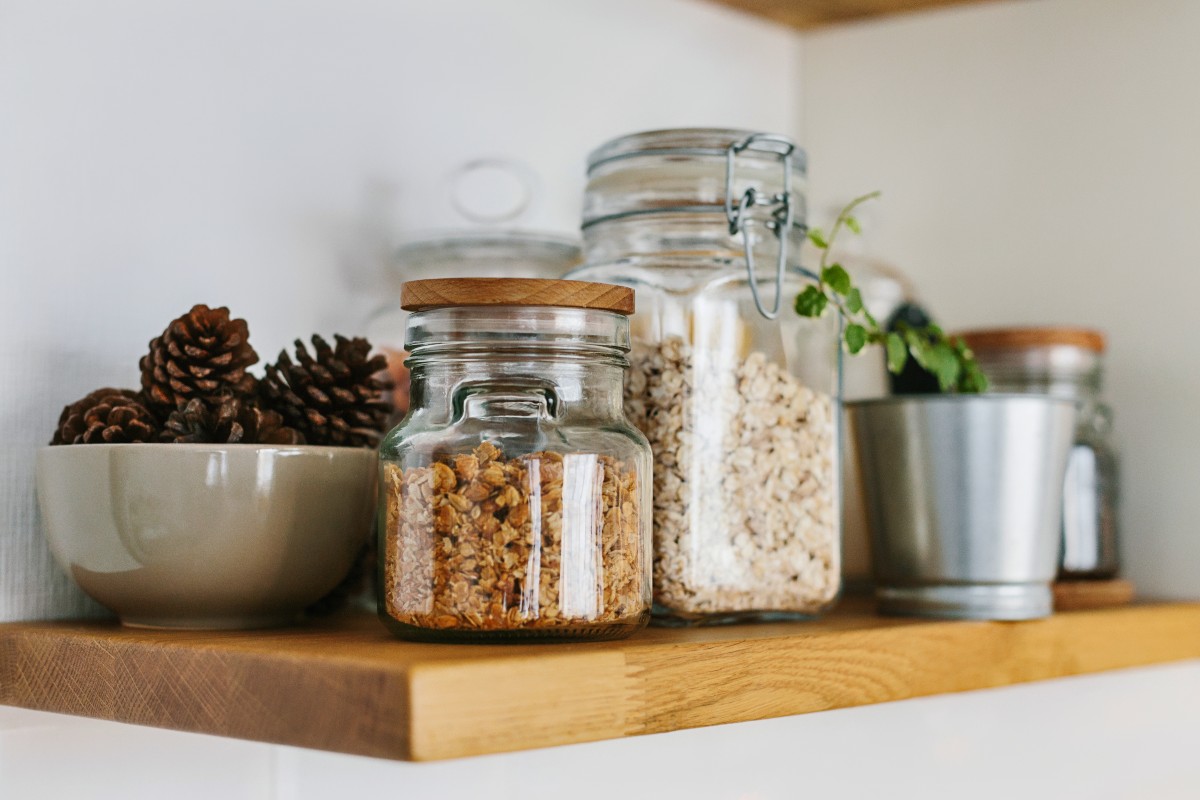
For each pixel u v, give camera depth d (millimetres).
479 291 657
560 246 976
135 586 727
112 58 874
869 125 1372
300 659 584
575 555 652
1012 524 861
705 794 1030
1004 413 856
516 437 654
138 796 828
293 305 968
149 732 835
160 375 752
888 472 885
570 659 592
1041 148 1255
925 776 1145
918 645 796
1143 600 1148
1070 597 1028
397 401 913
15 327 820
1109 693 1244
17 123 825
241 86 944
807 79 1421
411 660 565
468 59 1096
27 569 820
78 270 851
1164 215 1175
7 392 815
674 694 641
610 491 670
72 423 761
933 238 1325
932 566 866
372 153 1023
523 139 1135
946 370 911
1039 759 1202
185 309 905
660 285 807
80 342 851
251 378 775
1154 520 1164
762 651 692
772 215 836
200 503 706
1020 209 1267
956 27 1314
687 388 794
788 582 818
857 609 969
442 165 1073
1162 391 1167
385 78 1036
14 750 775
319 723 572
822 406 849
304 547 743
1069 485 1052
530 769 974
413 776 945
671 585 779
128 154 880
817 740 1083
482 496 645
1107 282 1206
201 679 633
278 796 891
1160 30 1185
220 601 732
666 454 789
